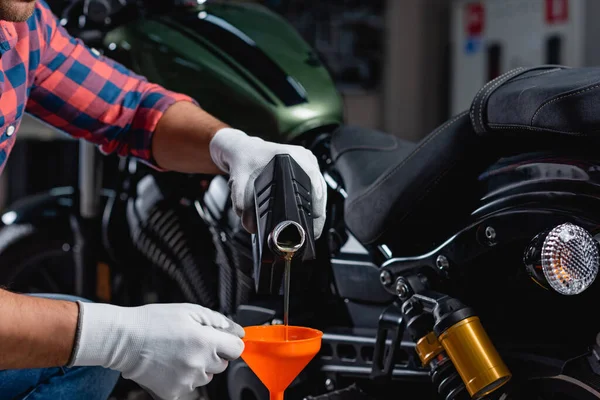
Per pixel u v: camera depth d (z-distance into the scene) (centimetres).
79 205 159
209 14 141
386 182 102
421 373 102
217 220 134
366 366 108
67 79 112
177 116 114
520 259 91
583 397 83
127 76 118
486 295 96
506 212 89
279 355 80
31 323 75
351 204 108
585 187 82
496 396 86
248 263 128
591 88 78
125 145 119
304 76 132
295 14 434
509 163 91
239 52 133
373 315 113
